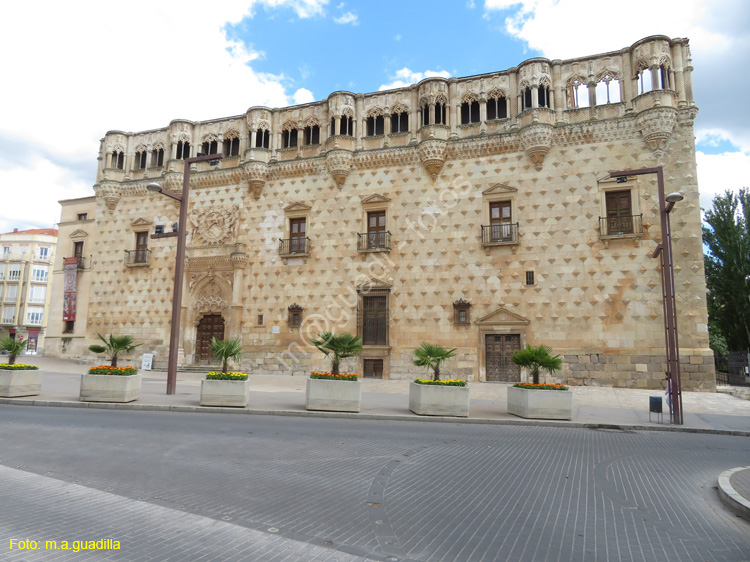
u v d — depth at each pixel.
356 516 6.72
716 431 15.03
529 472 9.35
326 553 5.50
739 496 7.56
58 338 39.91
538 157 28.77
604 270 27.00
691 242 25.83
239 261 33.91
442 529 6.32
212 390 17.42
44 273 79.81
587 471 9.56
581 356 26.75
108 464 9.19
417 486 8.24
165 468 8.98
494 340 28.56
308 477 8.63
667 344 18.30
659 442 13.25
